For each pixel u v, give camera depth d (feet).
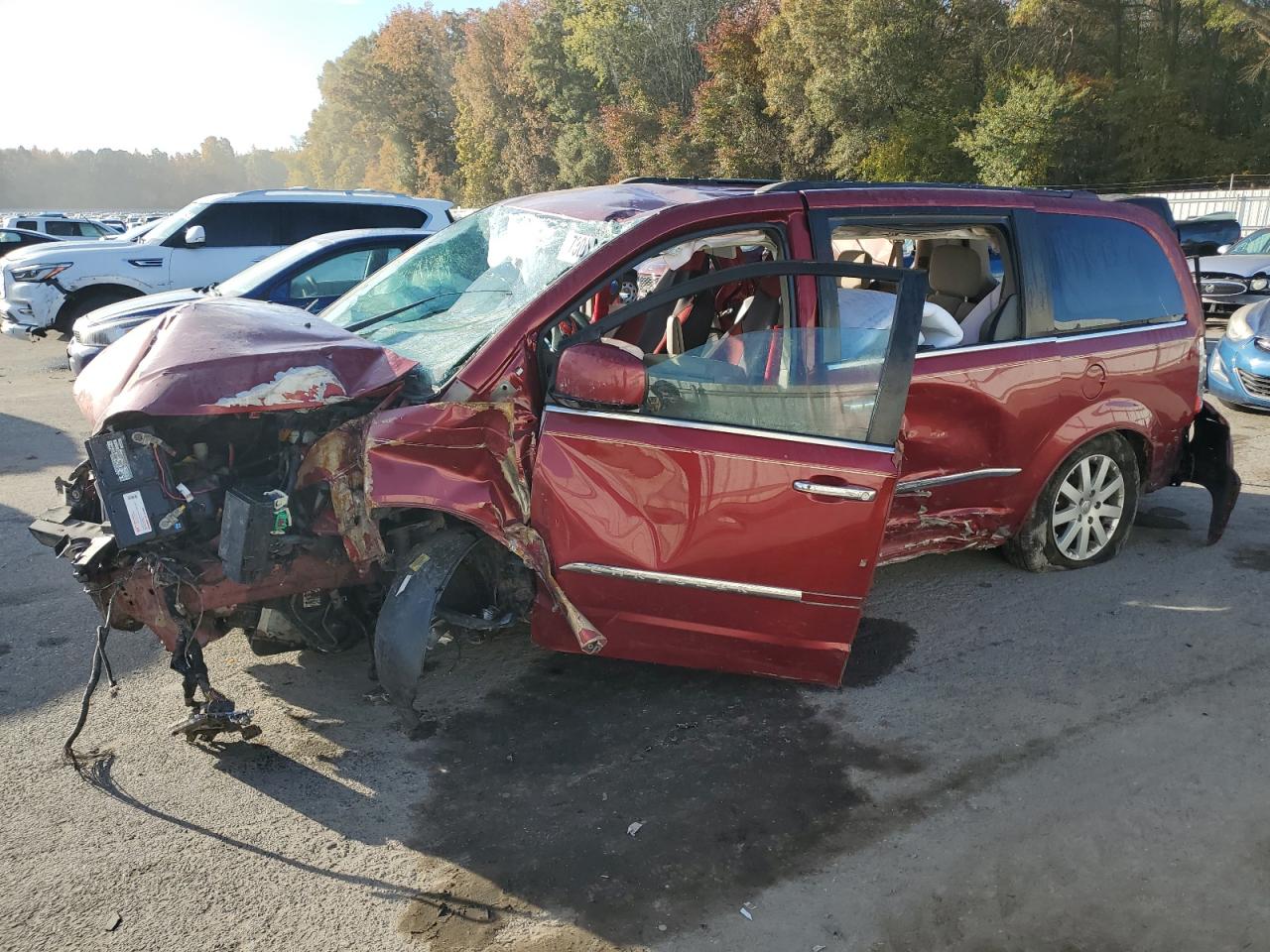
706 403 10.46
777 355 10.64
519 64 230.27
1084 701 11.91
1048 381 14.16
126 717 11.78
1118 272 15.29
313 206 39.42
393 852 9.32
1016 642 13.48
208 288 28.53
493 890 8.79
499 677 12.66
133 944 8.14
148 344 10.94
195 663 10.46
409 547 10.97
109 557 10.32
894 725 11.46
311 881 8.91
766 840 9.44
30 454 25.14
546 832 9.59
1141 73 126.21
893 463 10.30
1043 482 14.71
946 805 9.94
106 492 9.82
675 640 10.93
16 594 15.55
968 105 118.11
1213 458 16.39
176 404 9.68
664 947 8.11
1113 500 15.94
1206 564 16.10
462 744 11.16
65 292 37.17
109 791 10.28
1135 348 15.15
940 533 14.08
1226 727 11.25
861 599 10.59
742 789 10.24
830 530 10.31
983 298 14.88
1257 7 117.60
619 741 11.19
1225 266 44.65
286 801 10.11
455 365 10.96
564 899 8.66
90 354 25.67
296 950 8.09
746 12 148.25
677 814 9.84
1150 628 13.83
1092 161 129.90
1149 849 9.21
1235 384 26.32
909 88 119.85
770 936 8.21
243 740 11.21
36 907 8.57
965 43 121.49
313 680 12.59
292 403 9.98
